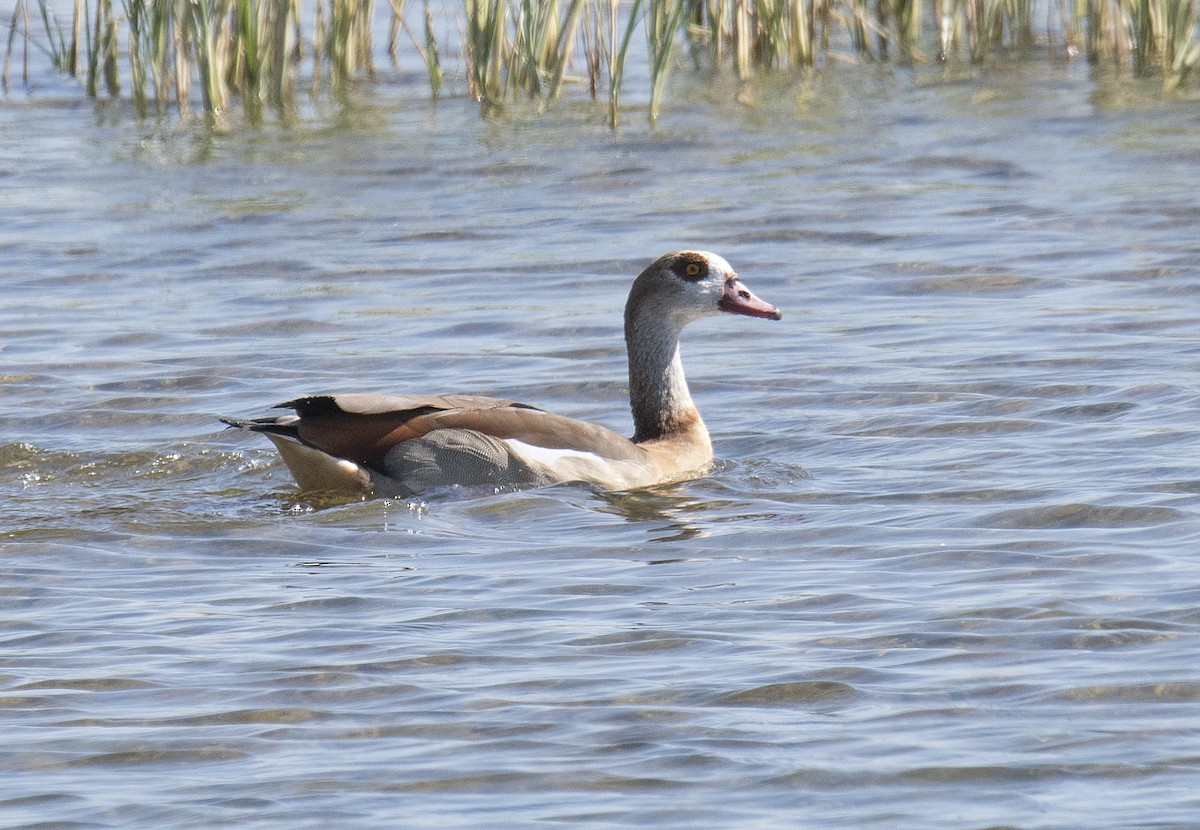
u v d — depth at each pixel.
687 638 9.70
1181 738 8.07
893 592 10.44
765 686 8.91
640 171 25.38
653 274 14.90
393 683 9.06
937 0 32.53
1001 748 8.04
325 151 26.98
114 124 29.14
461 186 24.83
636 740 8.24
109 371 16.94
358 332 18.33
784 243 21.62
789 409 15.48
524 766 7.96
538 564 11.38
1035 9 37.34
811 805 7.50
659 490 13.48
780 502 12.87
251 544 11.99
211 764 8.07
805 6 32.88
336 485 13.52
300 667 9.33
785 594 10.49
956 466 13.46
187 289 20.19
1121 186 23.45
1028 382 15.69
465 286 20.11
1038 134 26.72
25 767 8.07
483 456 13.46
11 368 17.02
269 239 22.36
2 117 29.70
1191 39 30.36
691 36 32.78
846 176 24.73
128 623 10.19
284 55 29.58
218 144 27.62
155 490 13.61
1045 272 19.81
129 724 8.56
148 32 30.67
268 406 15.82
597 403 16.08
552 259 21.12
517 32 30.00
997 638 9.51
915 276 19.97
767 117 28.55
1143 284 19.11
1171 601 9.98
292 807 7.57
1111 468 13.04
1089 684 8.77
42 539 12.09
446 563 11.45
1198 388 15.12
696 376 16.66
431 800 7.62
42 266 21.17
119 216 23.50
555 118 28.78
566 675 9.14
